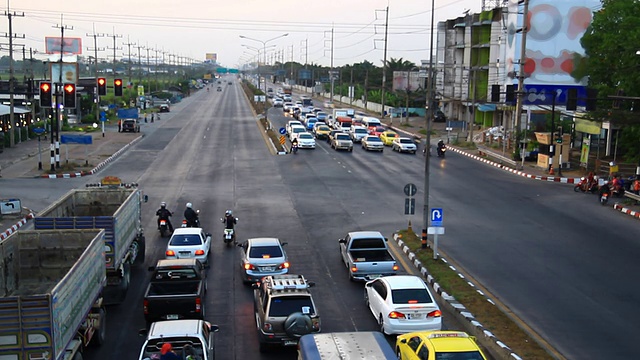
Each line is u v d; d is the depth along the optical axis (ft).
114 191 81.87
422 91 378.94
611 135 172.65
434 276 74.64
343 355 37.40
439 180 150.92
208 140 224.94
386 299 57.98
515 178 156.46
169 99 470.80
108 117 312.71
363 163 177.06
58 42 422.00
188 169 160.66
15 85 250.16
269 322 52.34
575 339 57.72
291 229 100.37
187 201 121.39
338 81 638.12
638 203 120.06
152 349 43.52
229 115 345.10
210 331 49.65
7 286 53.52
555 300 68.49
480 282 74.49
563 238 96.22
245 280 72.08
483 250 88.69
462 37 313.73
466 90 302.86
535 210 117.08
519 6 220.43
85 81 352.49
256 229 100.07
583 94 214.90
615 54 160.66
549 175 156.15
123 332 57.98
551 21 214.28
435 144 234.17
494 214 113.19
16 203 106.22
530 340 55.88
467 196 130.62
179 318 56.70
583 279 76.13
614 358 53.62
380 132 243.81
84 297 47.52
